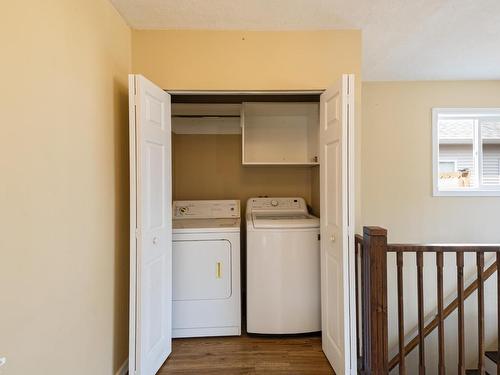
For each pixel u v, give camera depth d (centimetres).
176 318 229
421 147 318
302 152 311
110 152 170
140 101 166
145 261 172
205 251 230
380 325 163
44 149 114
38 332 111
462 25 199
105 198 163
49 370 117
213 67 203
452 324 310
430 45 229
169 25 196
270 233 225
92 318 149
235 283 232
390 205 318
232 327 231
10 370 98
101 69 160
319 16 187
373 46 230
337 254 181
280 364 199
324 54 204
